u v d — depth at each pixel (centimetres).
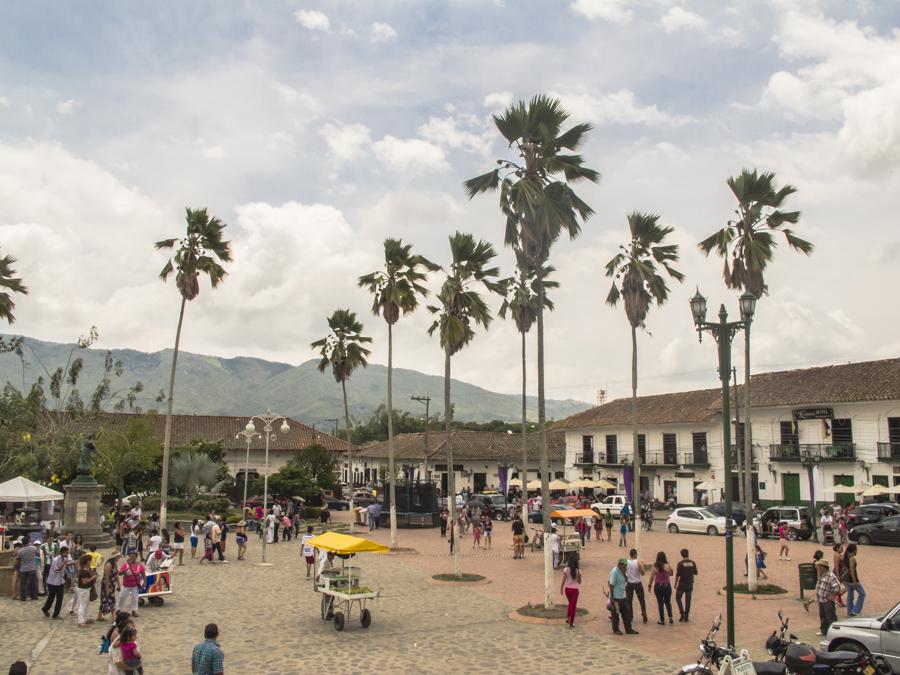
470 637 1459
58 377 4231
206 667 893
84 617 1546
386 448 7756
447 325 2830
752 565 1934
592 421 6169
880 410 4194
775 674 938
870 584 2042
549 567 1706
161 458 4778
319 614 1703
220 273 3500
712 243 2328
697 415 5228
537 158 1881
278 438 6297
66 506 3041
